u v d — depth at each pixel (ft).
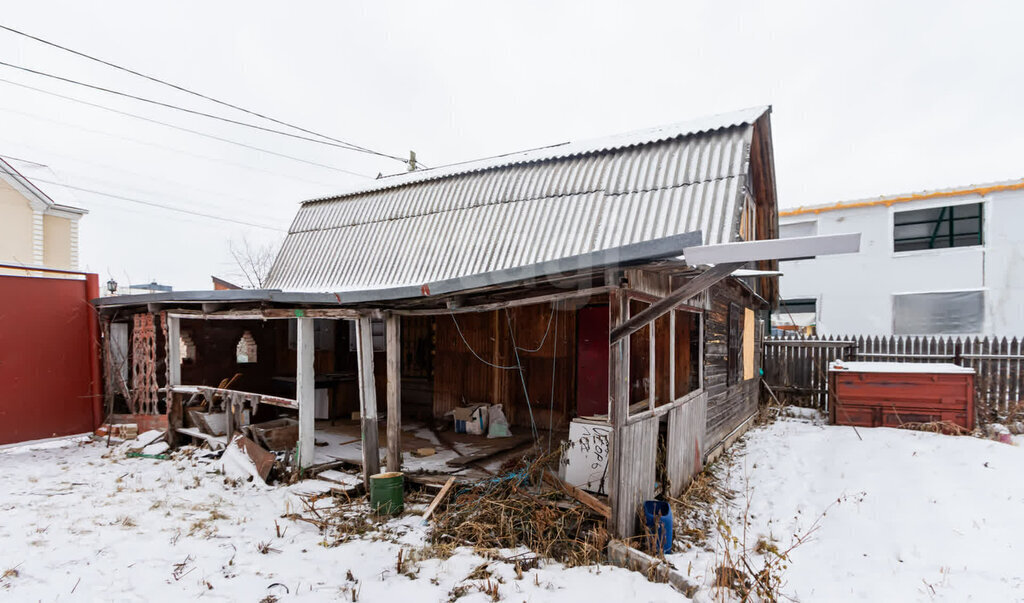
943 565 13.41
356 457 21.77
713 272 12.67
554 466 19.06
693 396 20.97
